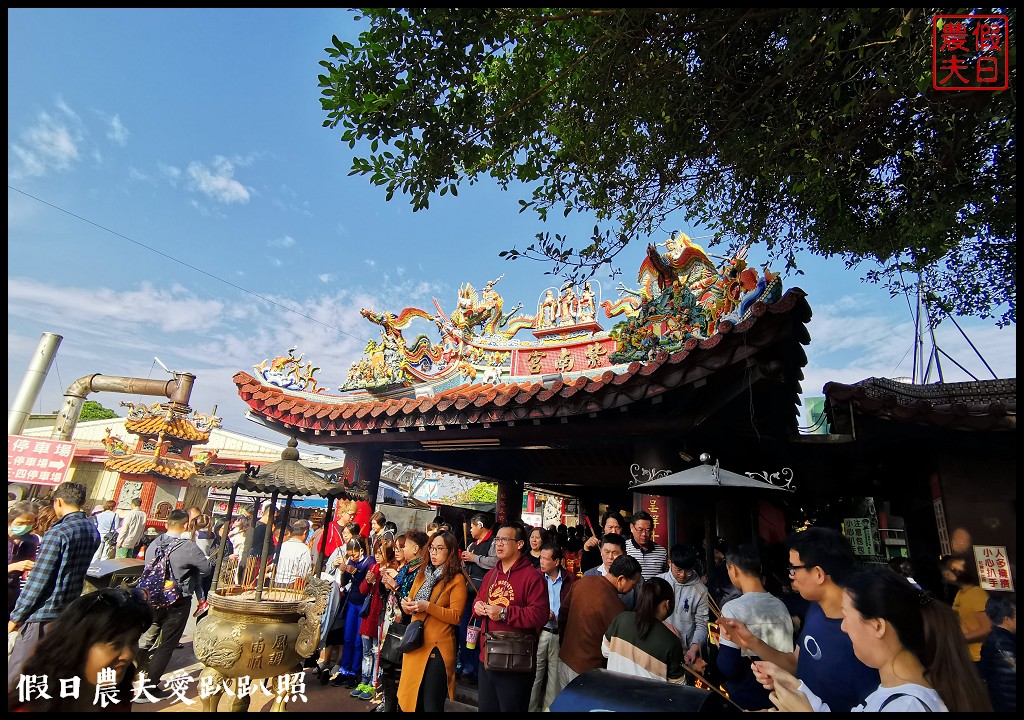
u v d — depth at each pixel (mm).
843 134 4297
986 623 4031
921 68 3438
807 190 4789
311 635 4852
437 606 4383
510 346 10031
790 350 5258
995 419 4816
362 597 6383
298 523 6562
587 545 6492
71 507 4625
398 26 3471
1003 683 3178
